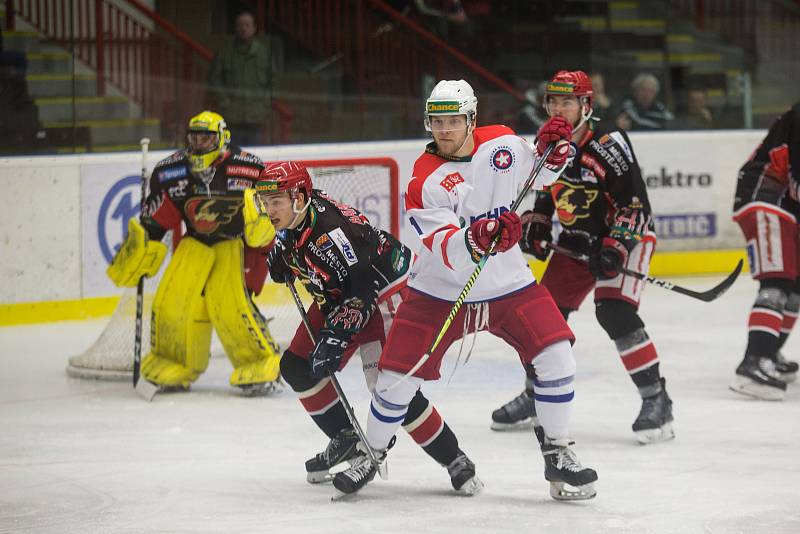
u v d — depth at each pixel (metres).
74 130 26.19
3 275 24.58
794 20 33.50
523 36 32.38
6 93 25.50
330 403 12.66
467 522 11.37
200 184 18.08
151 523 11.49
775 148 17.50
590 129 14.90
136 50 27.94
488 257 11.27
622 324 14.88
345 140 30.05
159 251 18.17
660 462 13.84
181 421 16.45
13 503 12.32
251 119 28.67
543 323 11.65
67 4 28.39
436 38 31.31
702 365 20.20
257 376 18.06
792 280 17.59
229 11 28.67
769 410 16.73
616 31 32.66
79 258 25.44
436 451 12.25
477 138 11.53
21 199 24.69
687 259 31.39
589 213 15.16
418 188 11.37
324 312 12.23
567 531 11.04
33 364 20.89
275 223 11.51
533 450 14.62
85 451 14.71
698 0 33.12
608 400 17.56
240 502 12.23
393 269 12.07
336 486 12.10
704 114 32.88
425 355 11.38
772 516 11.51
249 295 18.52
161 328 18.53
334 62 29.94
